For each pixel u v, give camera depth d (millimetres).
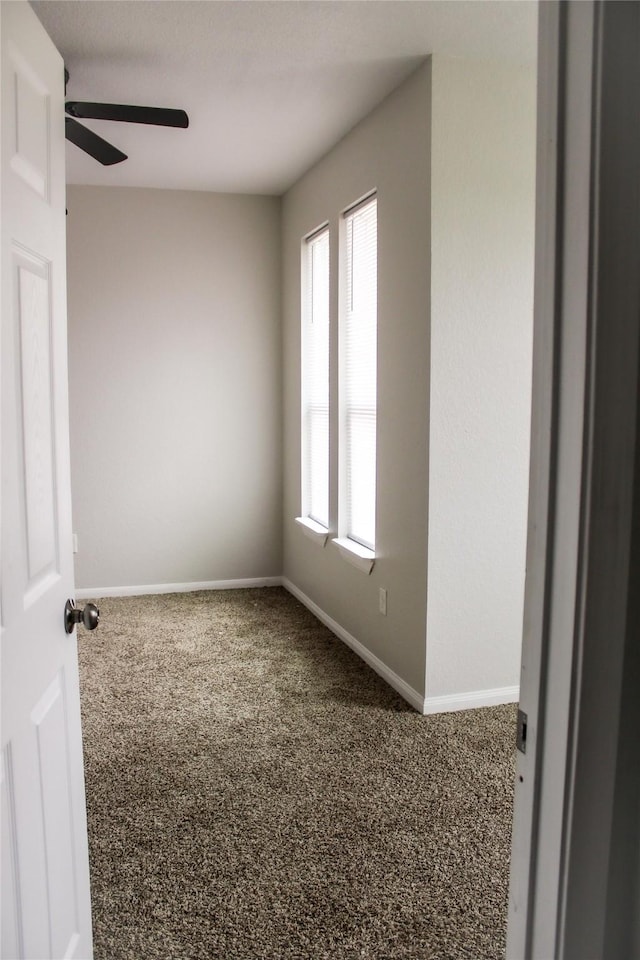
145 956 1823
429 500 3133
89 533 5203
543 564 947
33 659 1309
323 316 4605
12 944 1193
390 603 3559
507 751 2891
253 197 5223
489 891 2068
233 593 5328
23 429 1279
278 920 1953
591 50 847
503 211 3100
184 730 3094
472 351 3113
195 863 2189
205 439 5320
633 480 901
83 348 5055
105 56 2971
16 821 1215
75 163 4418
